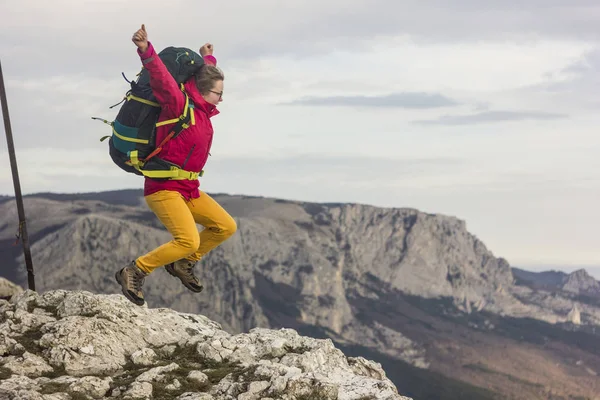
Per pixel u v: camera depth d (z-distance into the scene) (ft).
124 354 30.96
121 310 33.14
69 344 30.12
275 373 29.22
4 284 38.37
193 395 27.55
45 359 29.68
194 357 31.71
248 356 31.89
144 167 29.43
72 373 29.25
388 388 29.63
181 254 30.53
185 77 29.32
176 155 29.25
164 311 35.50
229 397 28.04
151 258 30.63
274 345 32.50
